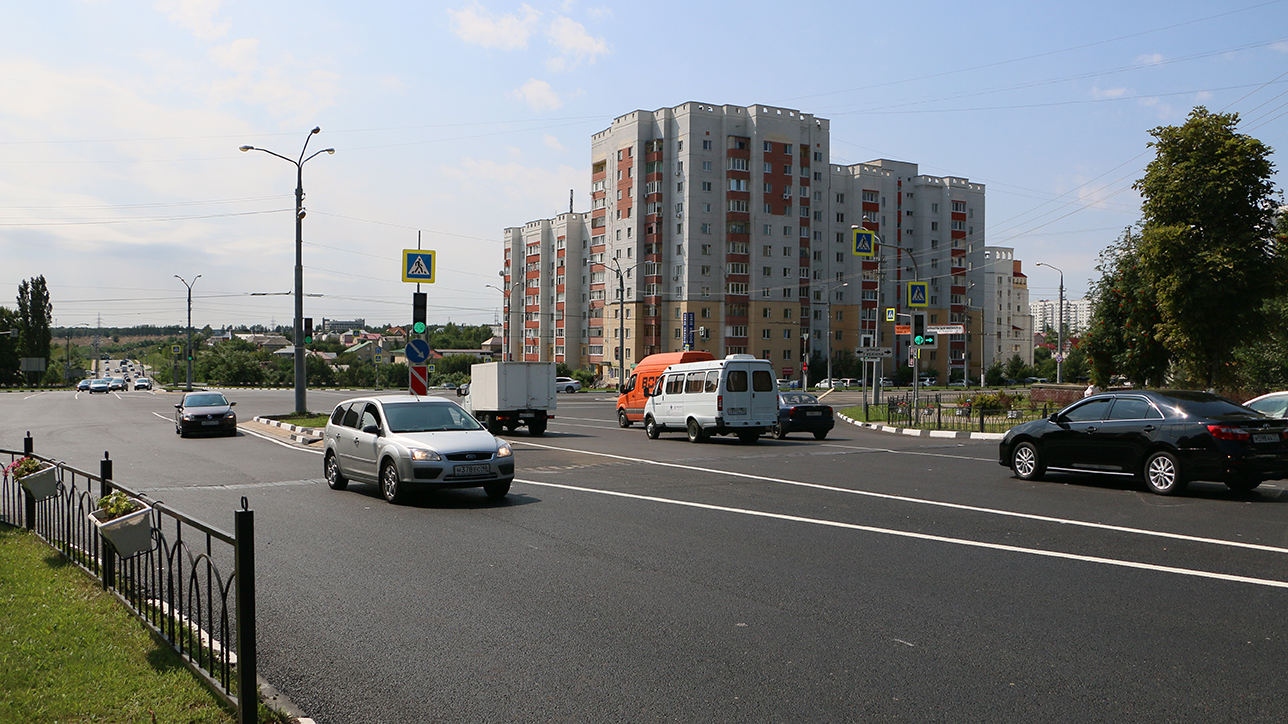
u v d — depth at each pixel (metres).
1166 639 5.40
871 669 4.88
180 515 4.88
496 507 11.04
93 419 34.19
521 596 6.52
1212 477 11.41
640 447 20.66
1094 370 29.72
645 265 84.56
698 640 5.43
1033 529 9.30
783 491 12.45
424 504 11.41
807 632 5.59
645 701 4.41
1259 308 20.39
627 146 86.00
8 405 47.22
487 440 11.80
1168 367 27.73
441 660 5.05
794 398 24.50
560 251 98.94
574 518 10.13
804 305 86.06
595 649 5.25
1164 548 8.23
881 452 19.22
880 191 93.25
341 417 13.45
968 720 4.14
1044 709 4.28
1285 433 11.54
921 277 94.44
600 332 91.56
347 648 5.29
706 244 82.31
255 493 12.67
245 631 3.85
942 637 5.47
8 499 9.96
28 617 5.60
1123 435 12.41
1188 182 20.14
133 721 3.93
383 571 7.38
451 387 74.19
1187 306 20.14
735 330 82.50
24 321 101.88
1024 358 132.25
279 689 4.58
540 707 4.33
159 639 5.11
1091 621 5.80
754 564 7.61
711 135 82.56
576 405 47.06
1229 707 4.30
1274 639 5.38
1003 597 6.45
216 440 23.34
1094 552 8.06
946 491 12.40
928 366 94.81
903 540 8.70
